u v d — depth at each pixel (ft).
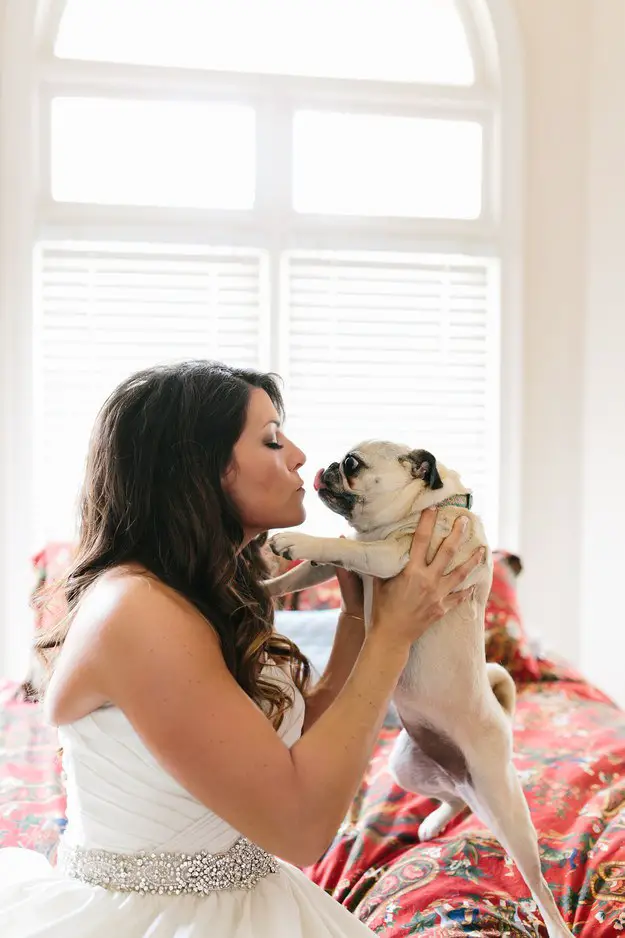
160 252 10.37
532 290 10.85
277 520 4.00
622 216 10.06
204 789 3.35
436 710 4.40
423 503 4.31
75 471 10.33
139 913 3.59
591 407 10.78
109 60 10.36
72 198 10.29
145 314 10.37
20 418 10.05
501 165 10.78
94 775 3.68
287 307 10.60
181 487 3.78
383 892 5.06
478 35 10.85
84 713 3.62
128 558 3.86
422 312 10.84
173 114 10.42
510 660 8.45
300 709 4.33
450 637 4.33
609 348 10.38
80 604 3.76
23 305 10.02
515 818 4.44
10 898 3.73
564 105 10.75
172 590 3.67
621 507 10.15
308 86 10.48
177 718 3.34
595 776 6.30
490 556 4.43
